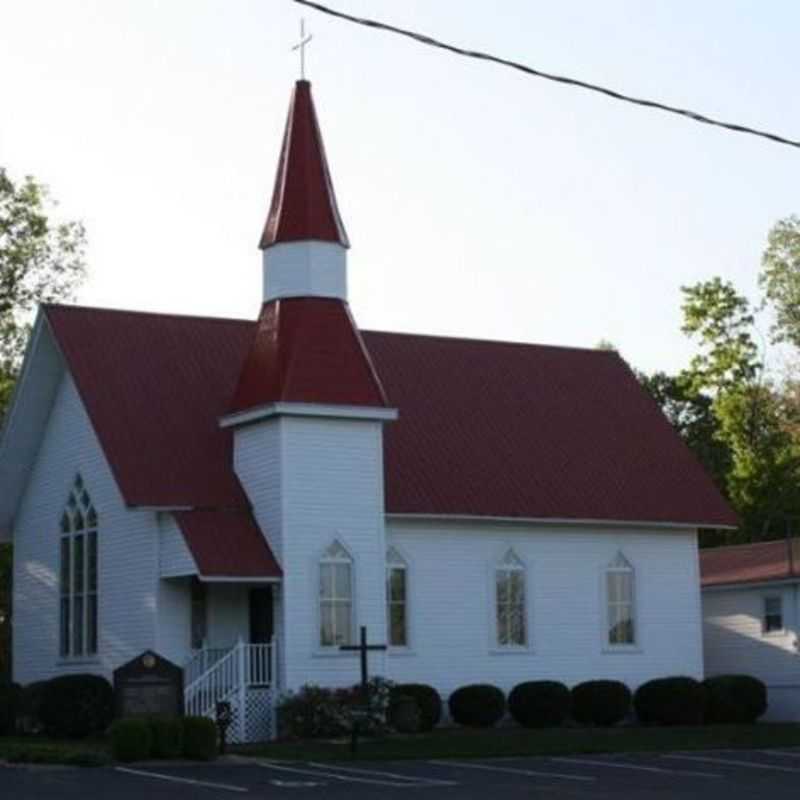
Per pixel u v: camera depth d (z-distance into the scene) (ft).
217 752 116.37
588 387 175.32
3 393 200.23
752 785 99.55
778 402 252.01
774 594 173.06
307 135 147.23
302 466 140.05
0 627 202.80
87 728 139.54
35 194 207.92
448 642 152.66
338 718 135.33
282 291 143.84
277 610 138.72
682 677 160.66
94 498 151.43
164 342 154.20
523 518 155.22
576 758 119.03
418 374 165.78
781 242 250.37
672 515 164.45
